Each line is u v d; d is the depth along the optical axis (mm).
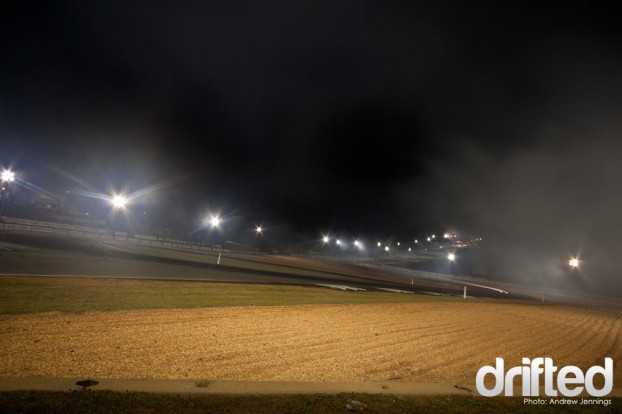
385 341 10883
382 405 5273
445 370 8516
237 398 4988
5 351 6602
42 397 4438
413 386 6320
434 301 24703
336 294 21922
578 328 19484
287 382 5820
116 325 9273
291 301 16906
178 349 7859
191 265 28281
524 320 20031
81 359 6609
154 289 15258
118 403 4480
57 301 11031
